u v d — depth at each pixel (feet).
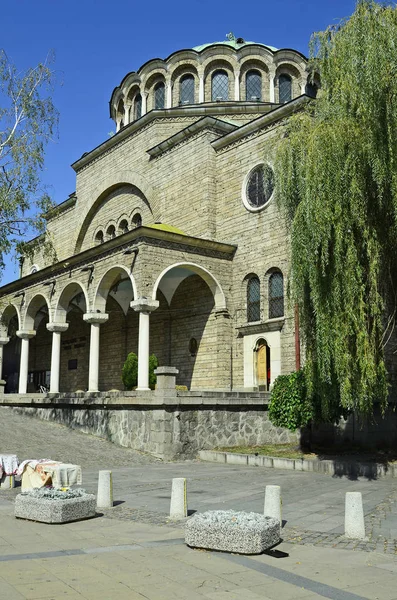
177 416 61.93
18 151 75.31
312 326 50.57
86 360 123.75
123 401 66.80
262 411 68.74
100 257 87.35
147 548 25.32
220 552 24.76
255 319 85.35
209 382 87.66
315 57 52.54
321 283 46.91
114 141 115.85
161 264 80.84
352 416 67.26
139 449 64.13
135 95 121.29
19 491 41.88
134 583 20.36
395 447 66.44
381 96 45.50
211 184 93.50
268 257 83.76
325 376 47.32
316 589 19.92
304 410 57.31
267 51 112.06
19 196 74.69
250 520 25.98
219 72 112.88
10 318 115.24
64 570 21.81
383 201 48.19
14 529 29.12
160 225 87.20
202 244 85.46
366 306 45.98
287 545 26.11
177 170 99.86
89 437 70.08
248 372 84.07
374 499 38.47
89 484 44.47
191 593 19.40
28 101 76.79
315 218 46.09
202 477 48.88
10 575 21.03
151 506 35.58
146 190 105.91
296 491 41.73
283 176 52.42
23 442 63.00
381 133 45.60
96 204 120.37
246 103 105.91
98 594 19.13
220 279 87.66
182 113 106.63
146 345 77.10
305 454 59.77
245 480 47.19
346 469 50.83
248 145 89.66
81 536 27.58
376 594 19.44
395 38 45.62
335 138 46.52
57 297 96.37
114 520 31.37
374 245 46.47
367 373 44.91
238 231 89.15
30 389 139.74
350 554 24.56
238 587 20.08
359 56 46.11
